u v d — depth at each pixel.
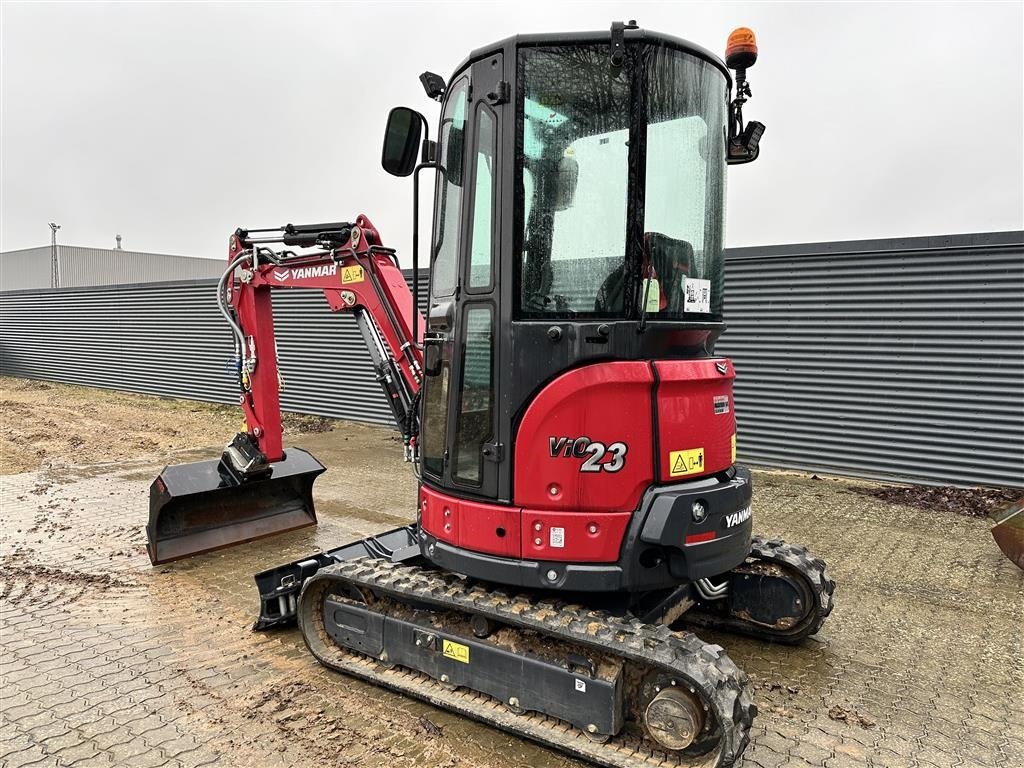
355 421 12.49
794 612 4.02
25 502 7.27
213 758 3.03
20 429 11.55
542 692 3.04
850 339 8.08
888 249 7.74
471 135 3.09
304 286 5.08
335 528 6.48
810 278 8.25
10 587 5.02
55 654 4.01
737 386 8.88
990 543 5.93
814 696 3.54
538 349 2.93
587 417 2.87
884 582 5.08
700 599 4.11
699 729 2.64
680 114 3.03
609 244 2.90
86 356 17.27
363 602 3.76
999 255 7.19
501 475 3.04
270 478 5.94
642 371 2.86
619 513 2.90
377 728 3.26
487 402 3.10
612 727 2.85
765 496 7.46
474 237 3.12
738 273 8.70
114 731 3.24
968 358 7.45
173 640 4.20
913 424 7.81
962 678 3.73
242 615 4.57
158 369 15.50
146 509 7.02
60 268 34.31
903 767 2.96
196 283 14.41
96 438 10.95
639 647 2.74
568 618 2.95
